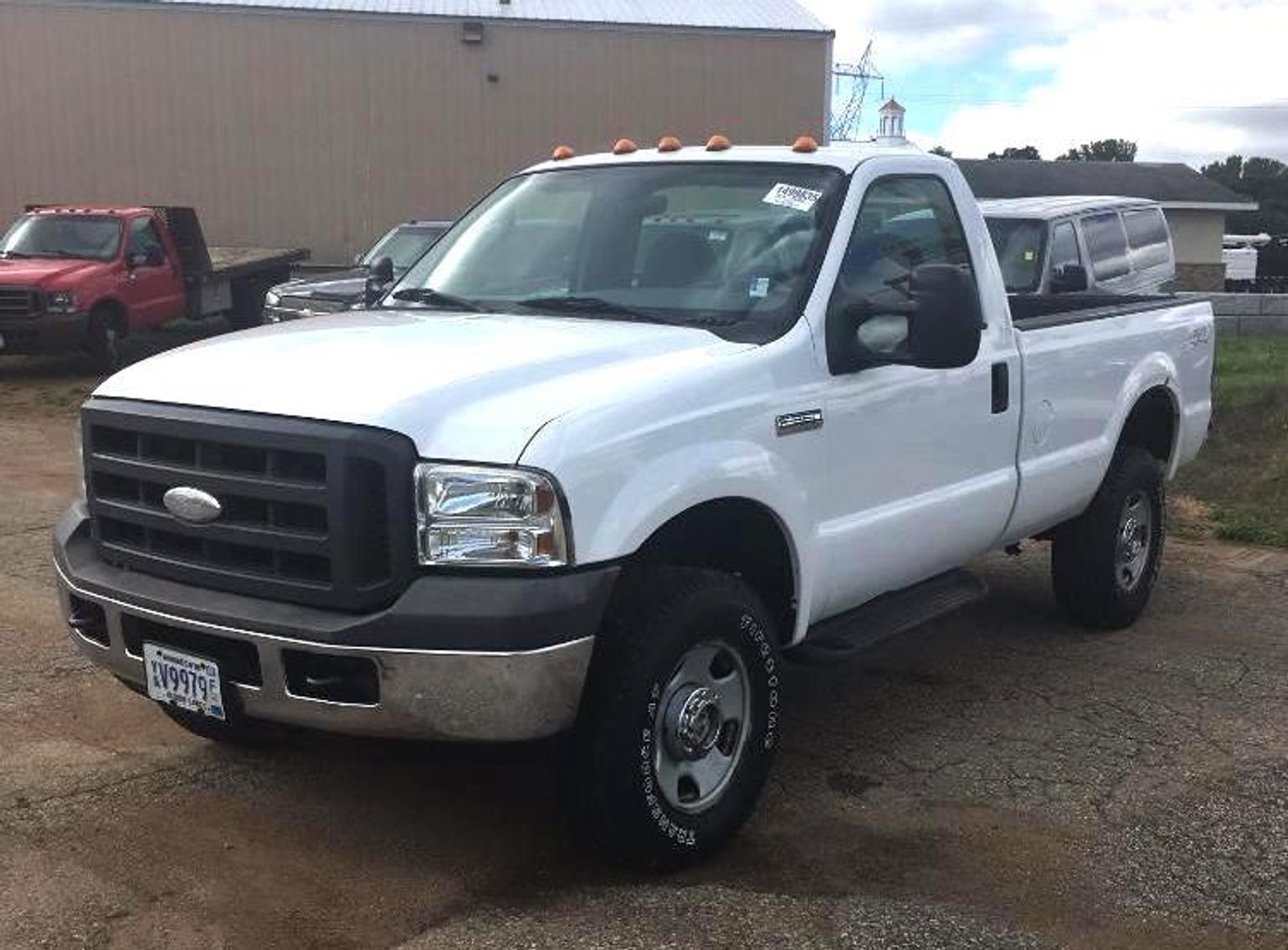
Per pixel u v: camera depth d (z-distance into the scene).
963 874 3.92
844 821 4.28
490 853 4.01
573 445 3.47
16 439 11.89
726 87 25.50
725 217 4.73
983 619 6.72
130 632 3.86
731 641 3.93
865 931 3.56
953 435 4.95
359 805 4.34
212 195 24.56
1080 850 4.09
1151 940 3.56
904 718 5.27
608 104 25.20
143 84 24.11
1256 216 85.62
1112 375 6.10
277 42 24.25
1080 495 5.97
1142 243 12.77
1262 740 5.05
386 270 5.77
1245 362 13.99
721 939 3.50
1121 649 6.23
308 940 3.49
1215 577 7.65
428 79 24.67
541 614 3.37
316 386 3.62
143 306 16.94
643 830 3.71
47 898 3.68
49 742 4.79
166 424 3.73
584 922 3.58
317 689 3.50
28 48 23.78
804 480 4.22
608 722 3.62
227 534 3.64
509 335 4.15
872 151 4.97
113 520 3.96
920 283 4.25
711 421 3.86
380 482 3.43
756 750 4.07
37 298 15.45
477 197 25.16
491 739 3.43
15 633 6.01
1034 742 5.00
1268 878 3.93
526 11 25.31
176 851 3.98
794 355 4.22
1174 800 4.48
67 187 24.28
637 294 4.65
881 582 4.73
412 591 3.40
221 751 4.75
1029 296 7.55
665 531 3.86
